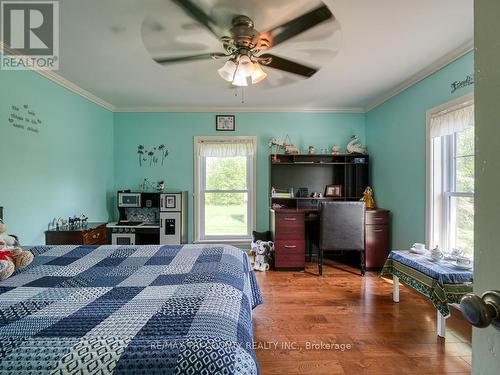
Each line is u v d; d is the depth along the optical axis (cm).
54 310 107
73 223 314
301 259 361
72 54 247
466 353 186
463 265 200
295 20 171
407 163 322
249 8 161
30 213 262
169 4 167
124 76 297
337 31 181
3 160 234
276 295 280
